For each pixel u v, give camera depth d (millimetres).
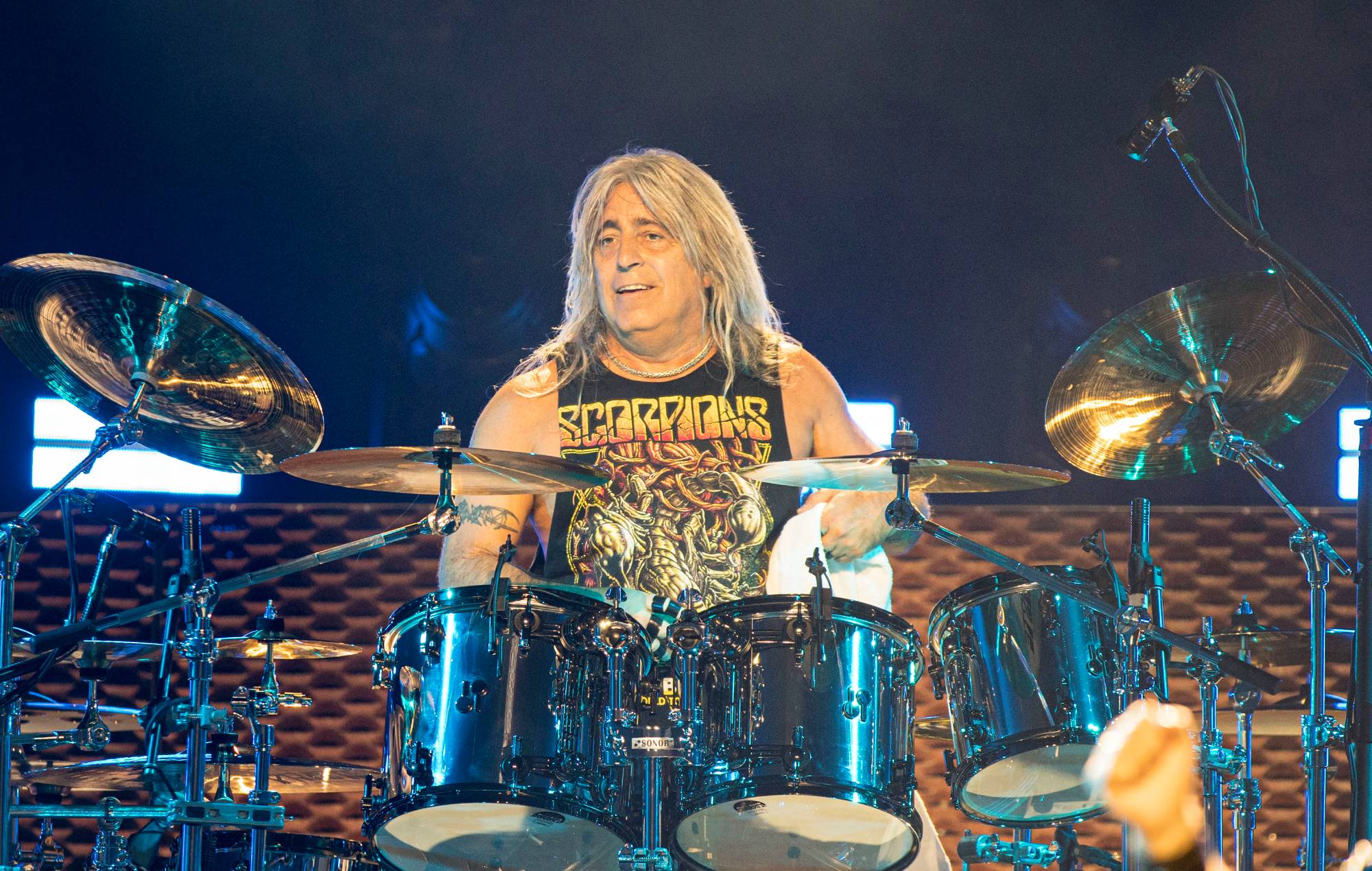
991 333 12945
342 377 12742
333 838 8430
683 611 6160
